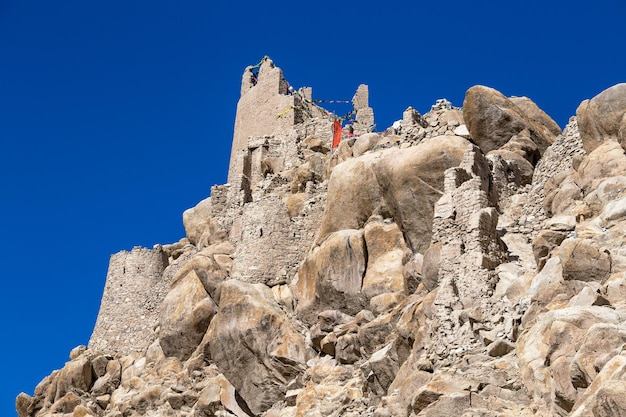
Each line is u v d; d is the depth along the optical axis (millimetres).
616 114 37969
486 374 29234
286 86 65750
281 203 48344
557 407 26422
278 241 47375
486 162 40250
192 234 58219
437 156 40281
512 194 40719
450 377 29562
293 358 40719
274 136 61844
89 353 52625
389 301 39312
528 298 31266
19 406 51344
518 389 28422
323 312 41281
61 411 49469
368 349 37750
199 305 47156
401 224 41031
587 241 30281
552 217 37062
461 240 35469
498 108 44531
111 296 56344
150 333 53406
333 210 44531
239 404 42031
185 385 44875
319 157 53312
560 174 39031
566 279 30156
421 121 48719
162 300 54094
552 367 27141
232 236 50969
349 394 35812
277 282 46125
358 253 41812
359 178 43938
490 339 30750
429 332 33156
